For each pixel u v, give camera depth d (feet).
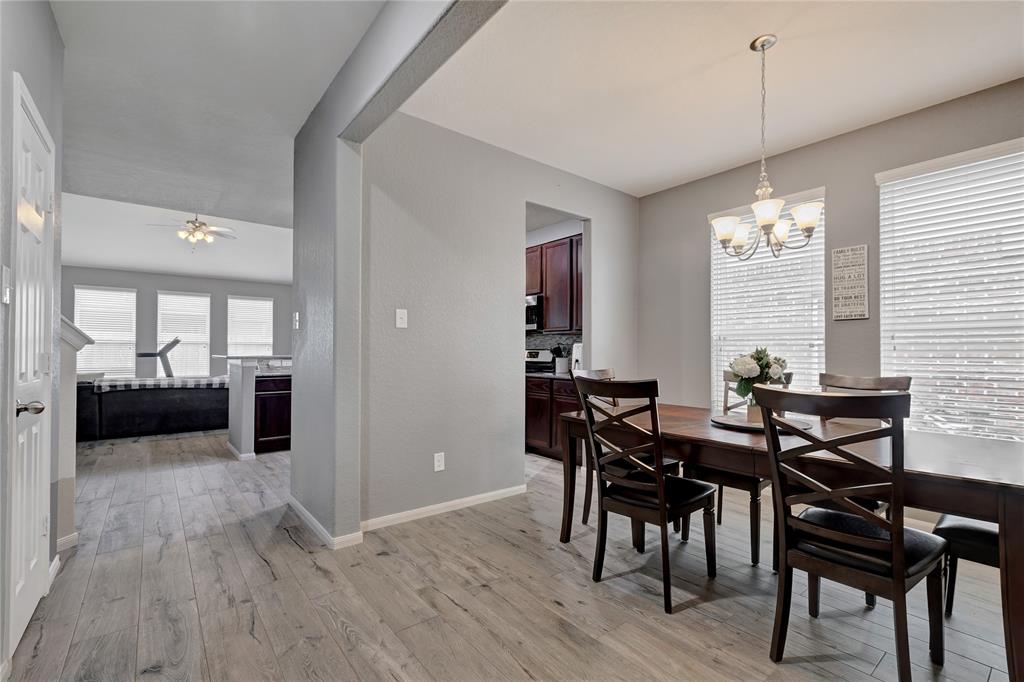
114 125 10.30
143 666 5.40
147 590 7.06
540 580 7.44
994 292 9.04
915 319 9.98
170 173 12.89
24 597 5.85
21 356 5.54
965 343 9.36
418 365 10.28
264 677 5.25
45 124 6.54
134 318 29.63
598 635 6.04
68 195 16.07
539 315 18.02
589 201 13.98
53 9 6.81
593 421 7.54
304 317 10.28
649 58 8.34
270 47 7.85
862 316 10.70
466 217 11.16
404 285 10.09
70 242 22.36
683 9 7.14
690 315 14.11
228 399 19.81
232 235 19.07
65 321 8.54
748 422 7.80
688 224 14.19
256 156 11.90
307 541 8.90
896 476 4.79
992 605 6.81
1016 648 4.51
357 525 8.86
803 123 10.61
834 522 5.82
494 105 9.91
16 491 5.42
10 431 5.09
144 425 19.40
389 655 5.62
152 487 12.37
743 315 12.92
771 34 7.70
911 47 7.98
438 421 10.57
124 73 8.45
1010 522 4.54
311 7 6.96
